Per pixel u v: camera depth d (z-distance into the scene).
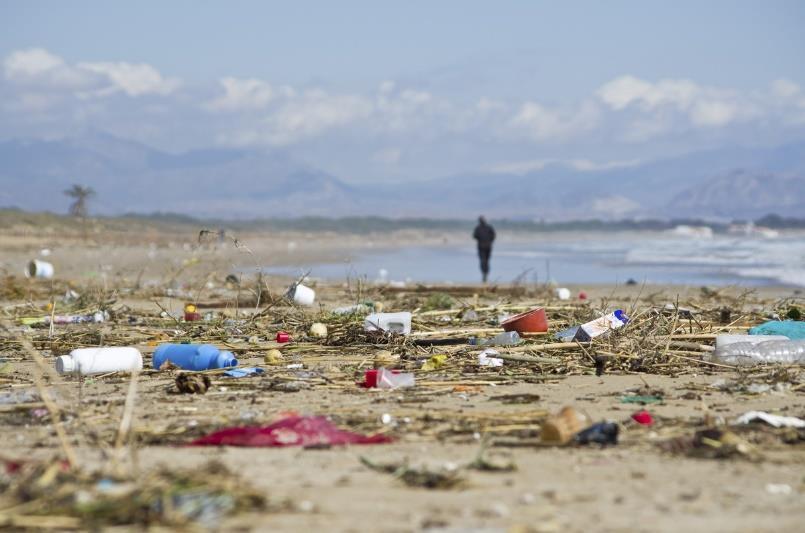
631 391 19.41
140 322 34.12
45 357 25.98
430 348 25.55
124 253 110.62
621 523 10.23
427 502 11.06
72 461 12.27
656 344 24.14
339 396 18.91
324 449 14.05
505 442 14.48
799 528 10.08
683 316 31.17
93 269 77.44
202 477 11.12
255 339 28.44
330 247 176.62
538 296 47.34
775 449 13.99
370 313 32.94
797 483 11.99
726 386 19.67
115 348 22.77
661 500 11.18
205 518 10.18
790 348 22.97
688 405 17.77
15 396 19.09
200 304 41.44
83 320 34.75
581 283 67.12
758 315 33.03
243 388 20.02
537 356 23.67
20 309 38.41
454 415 16.33
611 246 171.62
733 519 10.41
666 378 21.19
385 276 79.31
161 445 14.42
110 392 19.75
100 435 15.17
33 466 11.66
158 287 51.38
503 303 37.81
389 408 17.47
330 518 10.37
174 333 30.52
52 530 9.86
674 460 13.30
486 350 24.23
